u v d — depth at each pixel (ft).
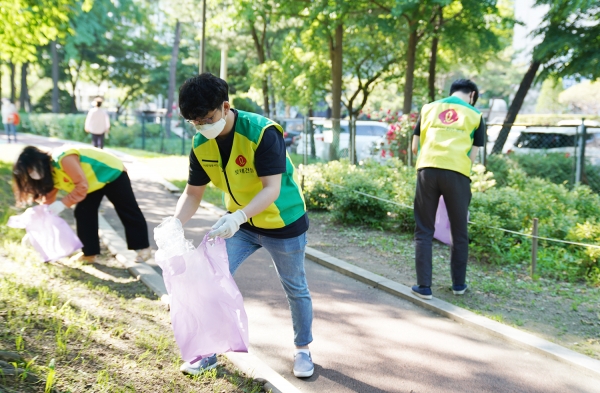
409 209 23.99
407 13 45.65
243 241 10.89
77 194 16.39
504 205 22.41
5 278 14.37
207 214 27.76
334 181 29.25
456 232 15.92
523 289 16.75
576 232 19.88
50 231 16.06
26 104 138.72
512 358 12.39
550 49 43.27
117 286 16.05
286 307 15.30
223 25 54.85
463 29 49.85
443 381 11.32
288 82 68.49
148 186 37.58
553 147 45.78
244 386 10.44
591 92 112.98
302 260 11.01
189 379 10.43
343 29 58.23
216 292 9.36
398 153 38.52
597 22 43.45
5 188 31.27
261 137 9.54
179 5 69.51
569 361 12.02
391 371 11.70
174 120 90.53
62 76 146.20
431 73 54.95
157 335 12.32
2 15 38.06
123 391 9.41
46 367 9.59
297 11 53.01
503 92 147.84
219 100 8.86
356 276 18.04
